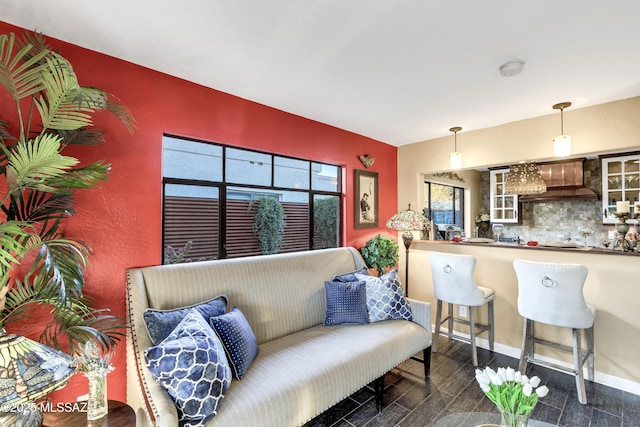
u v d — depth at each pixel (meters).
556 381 2.54
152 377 1.41
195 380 1.36
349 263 3.12
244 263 2.38
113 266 1.89
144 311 1.78
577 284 2.20
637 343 2.36
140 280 1.91
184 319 1.69
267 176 2.85
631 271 2.39
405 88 2.37
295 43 1.77
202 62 1.99
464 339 3.02
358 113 2.93
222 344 1.70
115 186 1.91
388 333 2.32
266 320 2.29
